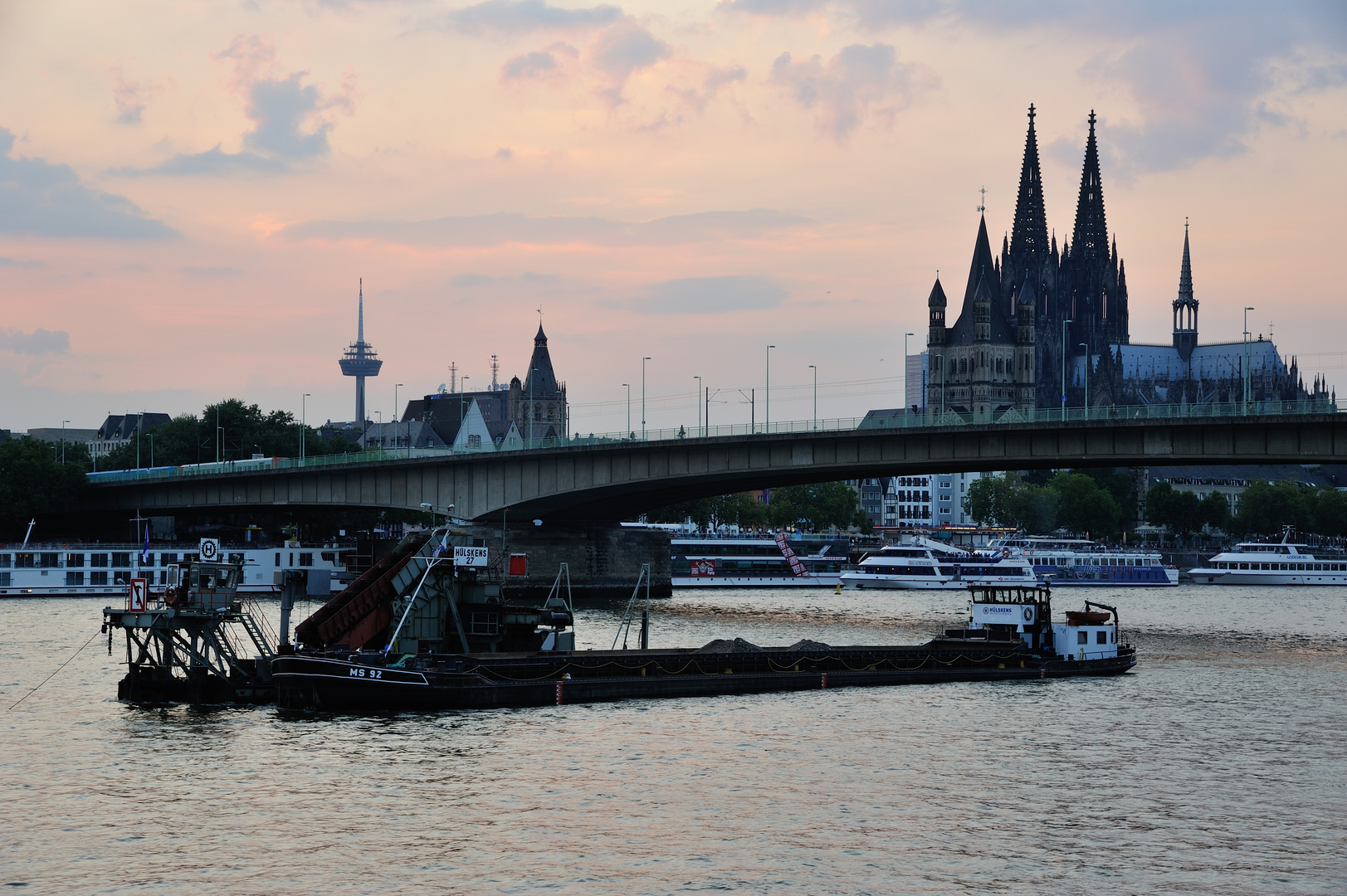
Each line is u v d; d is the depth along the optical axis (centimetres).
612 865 5097
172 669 8550
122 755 6606
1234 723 7856
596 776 6347
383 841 5331
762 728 7494
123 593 16538
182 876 4931
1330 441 11750
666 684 8525
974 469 14550
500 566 9269
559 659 8369
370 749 6775
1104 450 12838
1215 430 12281
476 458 16400
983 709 8250
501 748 6862
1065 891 4906
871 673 9206
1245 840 5509
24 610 14200
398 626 8000
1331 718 8006
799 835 5481
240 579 8212
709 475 14962
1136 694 8938
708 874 5019
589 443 15950
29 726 7269
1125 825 5678
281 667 7700
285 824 5531
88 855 5147
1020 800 6050
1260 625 14912
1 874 4944
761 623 14112
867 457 14075
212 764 6438
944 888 4919
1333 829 5656
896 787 6238
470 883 4903
